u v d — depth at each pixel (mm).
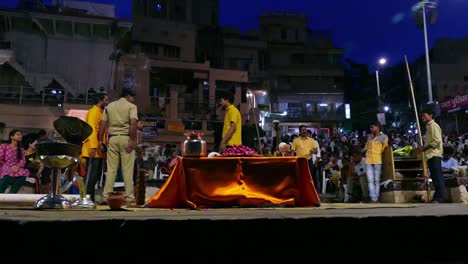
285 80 37906
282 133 35719
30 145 7363
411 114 35250
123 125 5656
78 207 3984
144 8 31781
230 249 2350
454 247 2580
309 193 4375
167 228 2285
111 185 5617
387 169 8859
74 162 4059
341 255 2457
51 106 19984
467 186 8336
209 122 25922
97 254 2211
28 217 2297
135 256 2258
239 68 35062
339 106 37688
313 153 8680
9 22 22797
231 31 35969
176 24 30484
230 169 4406
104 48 24281
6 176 6594
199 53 32531
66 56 23594
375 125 8961
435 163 7129
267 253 2381
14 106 19406
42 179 7676
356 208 3662
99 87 23922
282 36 39062
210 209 3834
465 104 23766
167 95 27828
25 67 22859
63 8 25406
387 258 2502
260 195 4367
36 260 2139
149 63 26141
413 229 2537
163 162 11258
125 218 2291
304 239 2420
